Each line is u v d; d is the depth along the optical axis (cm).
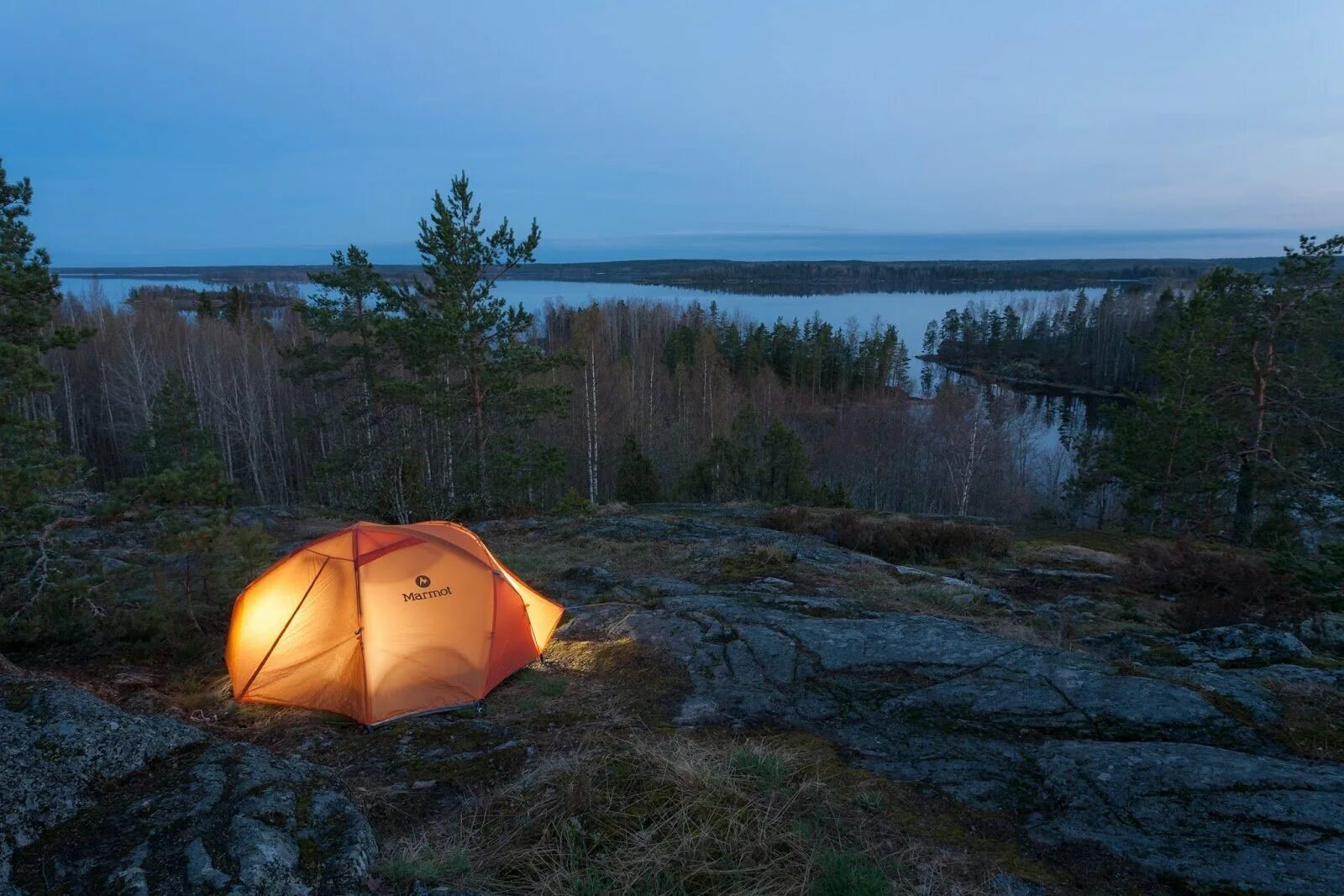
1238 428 2142
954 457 4428
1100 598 1011
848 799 410
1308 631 762
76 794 330
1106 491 3644
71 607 676
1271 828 360
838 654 627
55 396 4472
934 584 952
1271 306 2075
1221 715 489
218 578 744
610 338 7062
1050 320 11206
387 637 563
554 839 359
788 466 3000
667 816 376
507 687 603
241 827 314
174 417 3114
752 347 7256
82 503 1044
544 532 1433
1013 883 334
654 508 2166
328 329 2303
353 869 308
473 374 1983
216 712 554
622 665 635
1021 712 514
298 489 4369
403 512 1848
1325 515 2030
